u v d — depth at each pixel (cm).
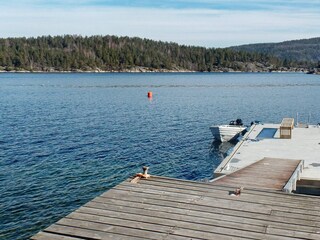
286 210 825
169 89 8700
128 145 2866
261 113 4875
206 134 3381
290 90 8706
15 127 3509
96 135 3203
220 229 722
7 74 16225
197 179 2122
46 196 1773
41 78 13288
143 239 677
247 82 12031
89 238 677
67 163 2328
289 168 1650
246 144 2356
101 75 16012
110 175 2112
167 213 799
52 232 699
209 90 8525
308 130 2898
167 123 3922
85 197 1772
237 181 1448
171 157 2573
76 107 5147
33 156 2469
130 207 830
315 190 1587
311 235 696
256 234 700
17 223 1498
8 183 1938
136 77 14600
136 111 4822
